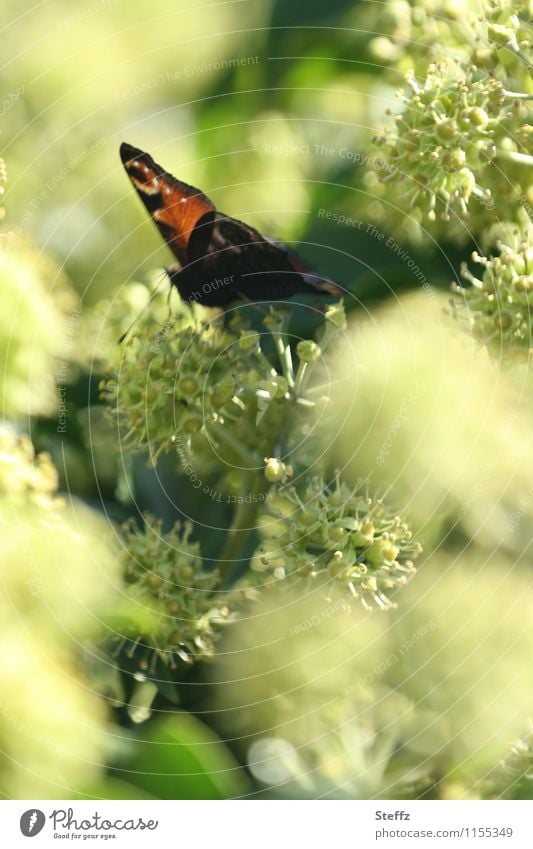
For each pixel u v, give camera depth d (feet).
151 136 6.22
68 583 5.95
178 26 6.24
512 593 6.03
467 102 6.05
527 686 6.02
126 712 6.01
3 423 6.05
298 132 6.22
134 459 6.09
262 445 6.04
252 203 6.19
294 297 6.10
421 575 6.04
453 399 6.03
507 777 6.02
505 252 6.04
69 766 5.91
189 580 6.03
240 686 6.02
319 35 6.24
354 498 6.03
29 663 5.90
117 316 6.10
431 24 6.09
